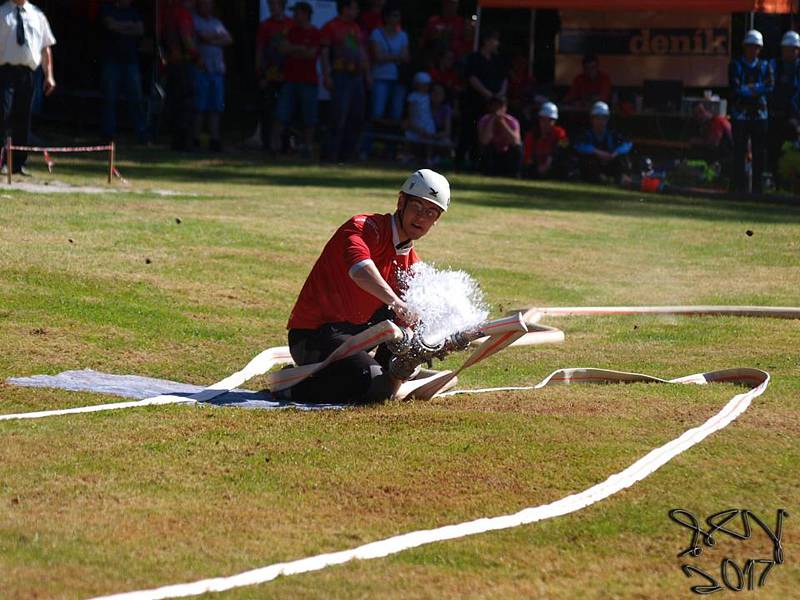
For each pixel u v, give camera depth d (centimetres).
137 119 5172
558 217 3572
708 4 5053
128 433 1251
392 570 900
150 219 2830
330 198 3606
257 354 1755
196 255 2417
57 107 5681
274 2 5019
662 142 5106
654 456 1165
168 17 4962
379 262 1468
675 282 2559
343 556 924
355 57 4981
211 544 948
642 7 5100
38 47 3469
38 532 959
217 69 5050
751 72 4666
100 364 1634
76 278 2086
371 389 1448
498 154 5006
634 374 1591
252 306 2061
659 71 5334
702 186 4912
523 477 1116
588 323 2097
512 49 5694
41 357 1634
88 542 942
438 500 1055
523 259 2750
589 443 1225
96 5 5634
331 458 1171
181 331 1852
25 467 1124
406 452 1190
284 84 5016
